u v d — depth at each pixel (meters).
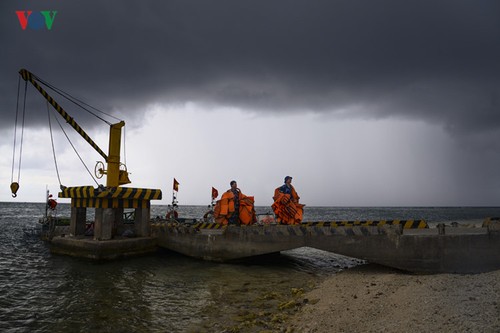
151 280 12.05
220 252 15.48
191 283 11.69
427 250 11.41
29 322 7.97
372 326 6.82
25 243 21.44
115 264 14.70
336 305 8.61
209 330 7.51
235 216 17.33
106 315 8.46
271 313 8.53
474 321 6.06
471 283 8.80
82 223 18.02
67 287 11.00
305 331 7.06
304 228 13.71
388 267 12.77
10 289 10.67
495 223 10.70
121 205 16.72
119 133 18.80
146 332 7.43
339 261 17.05
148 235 17.66
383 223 14.25
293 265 15.56
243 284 11.63
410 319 6.75
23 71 16.86
